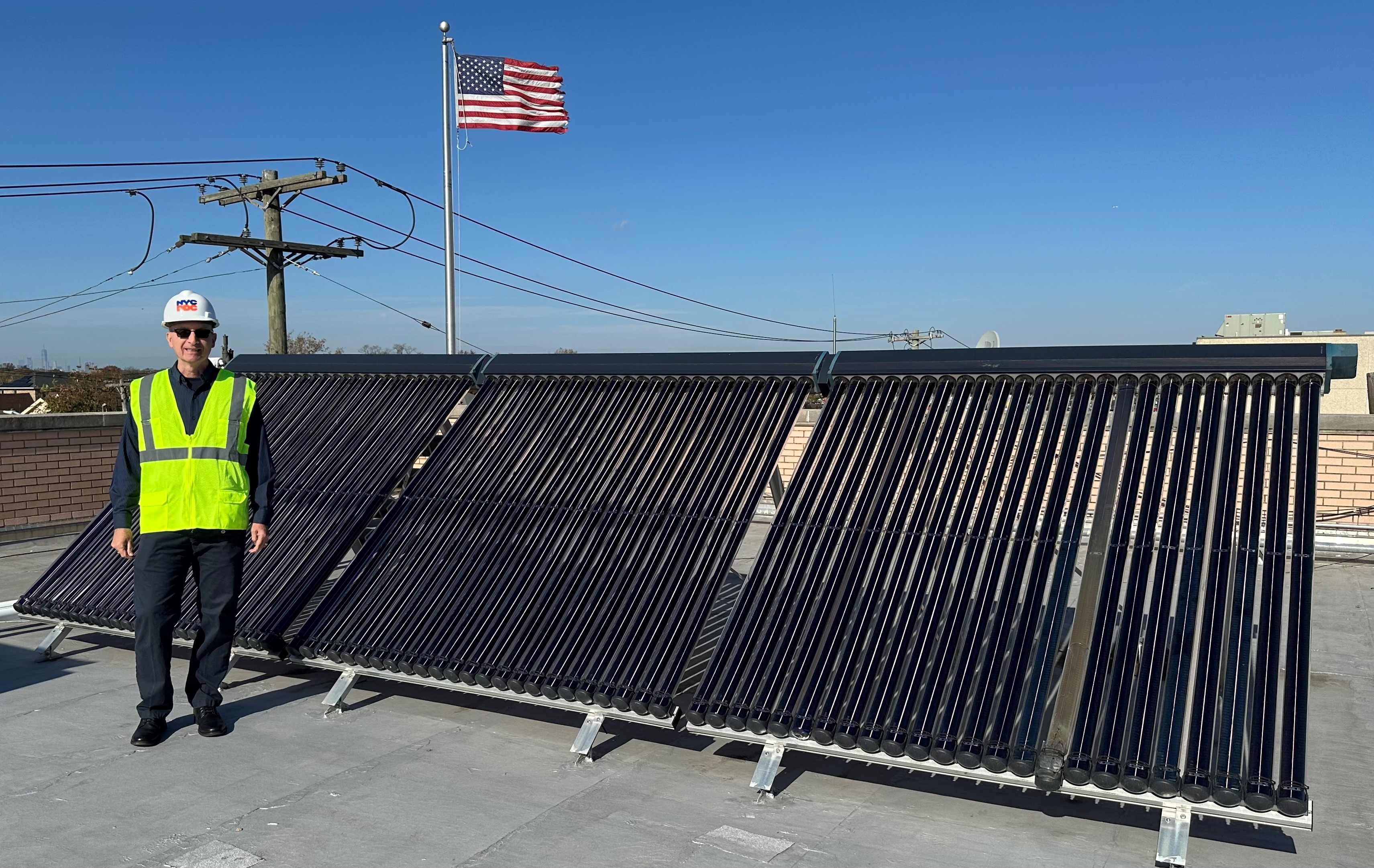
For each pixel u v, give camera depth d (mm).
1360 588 8734
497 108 18094
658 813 4062
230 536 4992
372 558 5594
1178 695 3650
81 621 6004
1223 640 3711
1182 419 4469
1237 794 3371
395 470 6125
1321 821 4086
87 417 12172
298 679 5898
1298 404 4715
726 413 5637
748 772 4547
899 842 3809
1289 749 3420
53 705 5477
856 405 5328
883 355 5527
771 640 4371
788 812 4090
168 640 4922
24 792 4277
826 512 4801
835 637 4281
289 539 5949
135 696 5633
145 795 4230
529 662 4672
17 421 11406
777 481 6488
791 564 4648
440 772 4488
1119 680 3742
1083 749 3602
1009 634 4043
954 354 5301
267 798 4199
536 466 5781
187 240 17469
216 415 4938
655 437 5645
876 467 4910
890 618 4258
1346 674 6246
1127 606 3914
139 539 4883
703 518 5051
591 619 4793
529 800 4188
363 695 5598
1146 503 4219
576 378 6363
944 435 4918
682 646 4512
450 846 3750
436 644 4930
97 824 3949
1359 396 26422
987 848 3762
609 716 4609
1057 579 4137
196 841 3797
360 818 3996
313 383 7352
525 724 5148
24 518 11547
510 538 5398
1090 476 4418
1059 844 3812
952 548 4418
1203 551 3994
